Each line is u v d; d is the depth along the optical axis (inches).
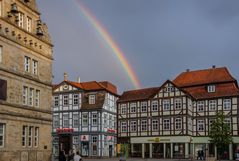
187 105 2945.4
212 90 3026.6
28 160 1611.7
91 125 3245.6
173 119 2994.6
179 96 2984.7
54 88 3444.9
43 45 1792.6
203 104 3014.3
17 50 1579.7
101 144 3193.9
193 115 3043.8
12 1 1590.8
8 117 1493.6
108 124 3336.6
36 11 1775.3
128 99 3250.5
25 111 1612.9
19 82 1582.2
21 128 1579.7
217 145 2711.6
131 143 3176.7
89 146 3223.4
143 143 3120.1
